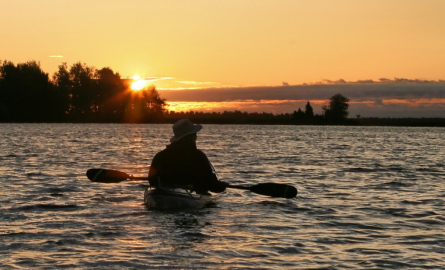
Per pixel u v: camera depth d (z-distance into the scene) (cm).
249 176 1445
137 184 1234
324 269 551
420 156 2338
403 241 679
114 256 597
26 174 1405
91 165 1720
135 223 789
